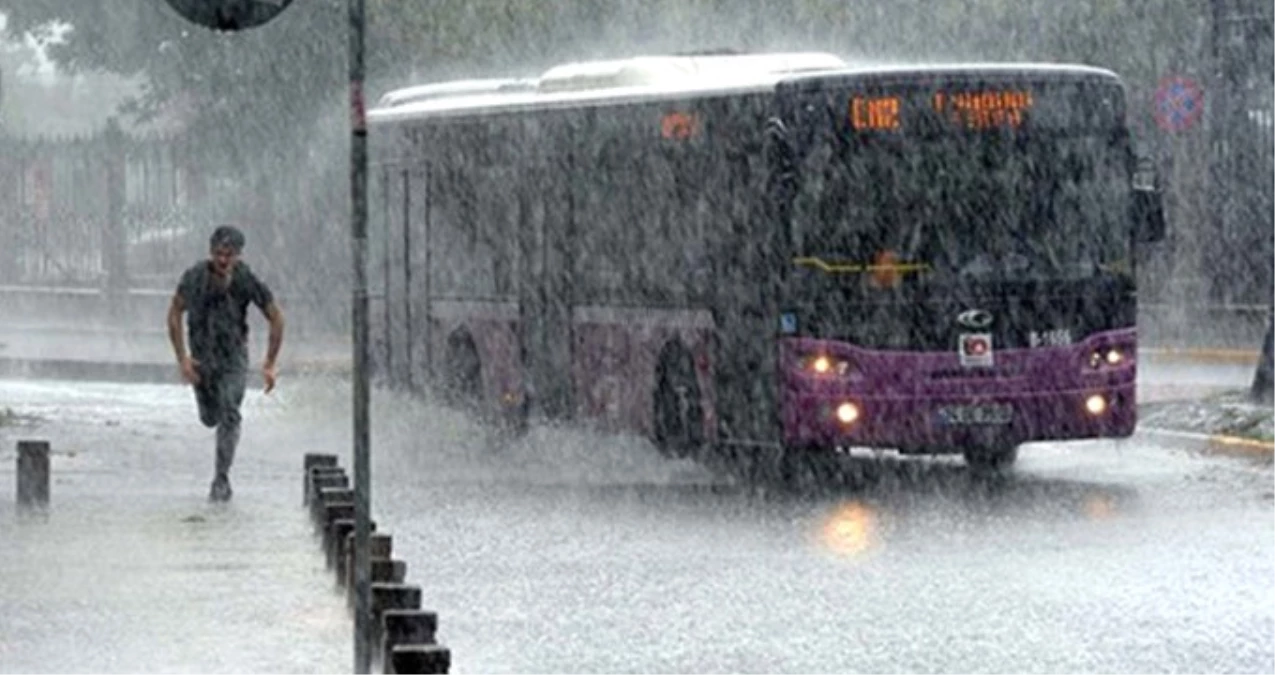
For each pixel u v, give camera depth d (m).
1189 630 32.22
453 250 61.38
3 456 55.00
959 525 43.38
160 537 40.56
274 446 59.69
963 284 48.69
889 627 32.66
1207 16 89.00
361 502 26.73
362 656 26.72
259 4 27.50
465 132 60.66
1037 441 49.59
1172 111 80.19
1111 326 49.62
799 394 48.72
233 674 28.41
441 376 62.06
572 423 56.12
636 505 47.38
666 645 31.34
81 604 33.56
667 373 52.53
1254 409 57.62
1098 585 36.19
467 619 33.50
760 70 53.69
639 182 53.19
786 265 48.75
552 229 56.62
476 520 44.94
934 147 48.84
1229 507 45.47
